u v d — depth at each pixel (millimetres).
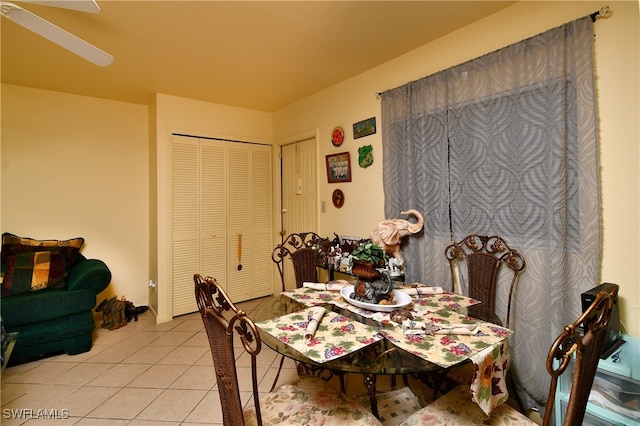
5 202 2795
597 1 1485
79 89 2973
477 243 1932
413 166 2262
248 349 891
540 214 1650
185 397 1934
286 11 1802
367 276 1474
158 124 3113
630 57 1399
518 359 1752
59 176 3027
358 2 1735
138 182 3449
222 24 1926
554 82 1570
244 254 3748
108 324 2982
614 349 1331
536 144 1651
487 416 1150
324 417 1161
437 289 1725
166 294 3176
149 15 1814
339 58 2426
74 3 1256
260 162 3869
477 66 1890
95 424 1704
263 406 1225
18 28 1908
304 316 1405
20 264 2551
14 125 2824
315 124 3223
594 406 1285
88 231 3180
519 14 1753
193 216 3365
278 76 2754
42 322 2387
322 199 3180
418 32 2068
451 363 980
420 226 2178
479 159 1900
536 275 1669
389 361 1028
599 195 1476
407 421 1150
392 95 2377
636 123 1393
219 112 3523
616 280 1455
